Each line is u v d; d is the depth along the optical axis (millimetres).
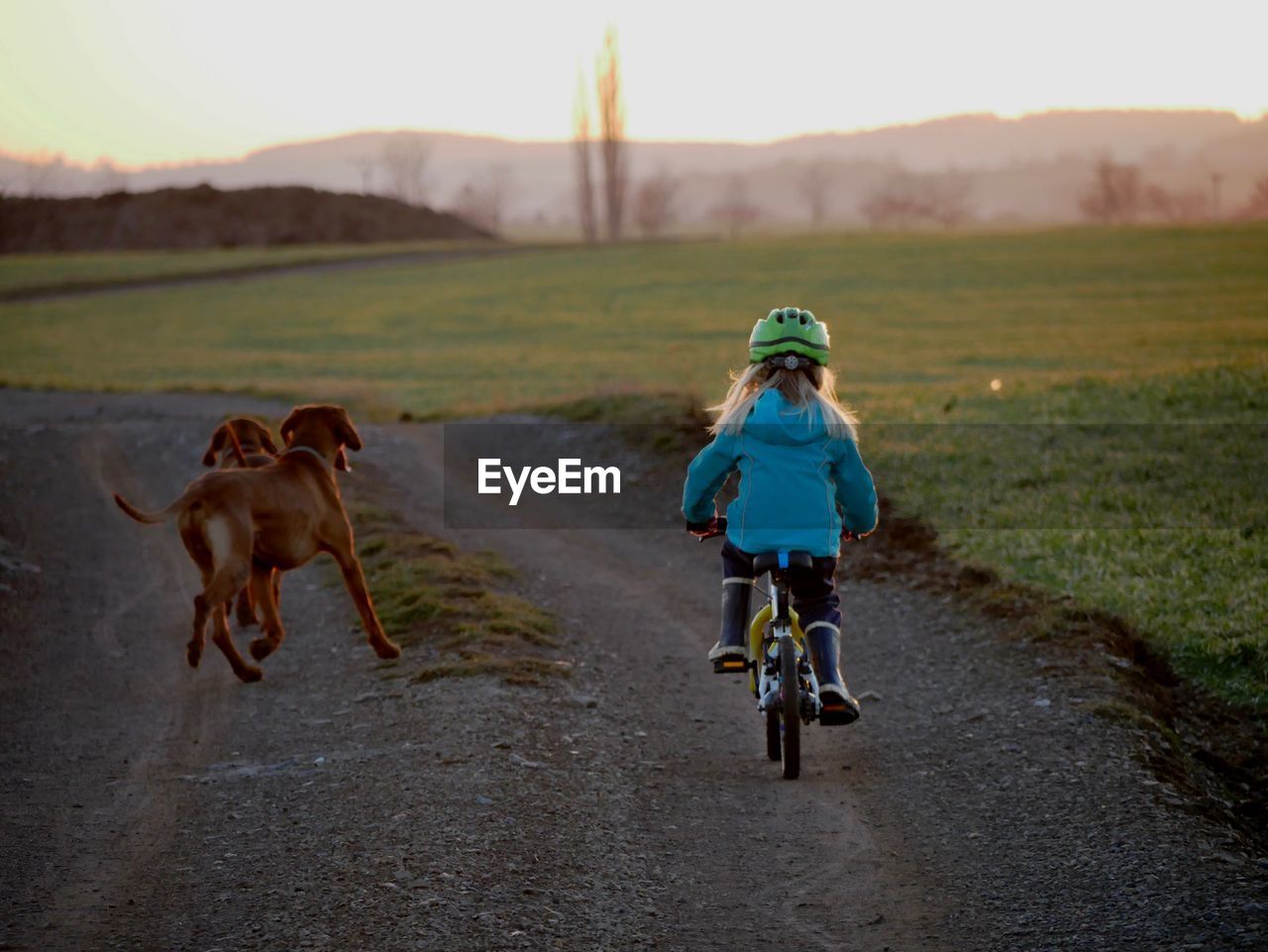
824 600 6113
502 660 7371
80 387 27609
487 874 5566
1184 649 7344
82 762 6691
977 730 6664
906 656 7586
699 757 6570
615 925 5395
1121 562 8398
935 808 6078
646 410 15508
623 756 6512
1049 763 6301
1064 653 7281
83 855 5871
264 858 5750
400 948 5223
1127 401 14508
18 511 11703
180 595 9047
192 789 6348
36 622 8516
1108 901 5430
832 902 5539
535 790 6117
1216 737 6758
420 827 5832
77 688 7590
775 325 6012
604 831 5895
